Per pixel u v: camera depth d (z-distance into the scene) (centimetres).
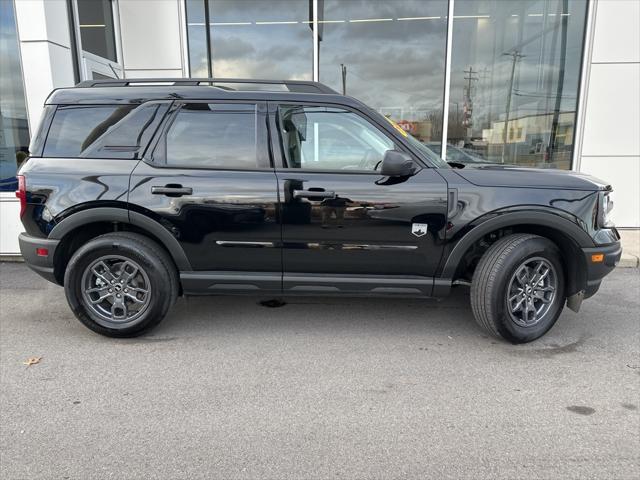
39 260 362
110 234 361
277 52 843
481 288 351
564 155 803
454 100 833
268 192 345
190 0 818
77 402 286
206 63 841
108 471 226
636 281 538
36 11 580
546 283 365
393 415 273
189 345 366
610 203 365
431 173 349
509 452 240
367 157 356
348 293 363
